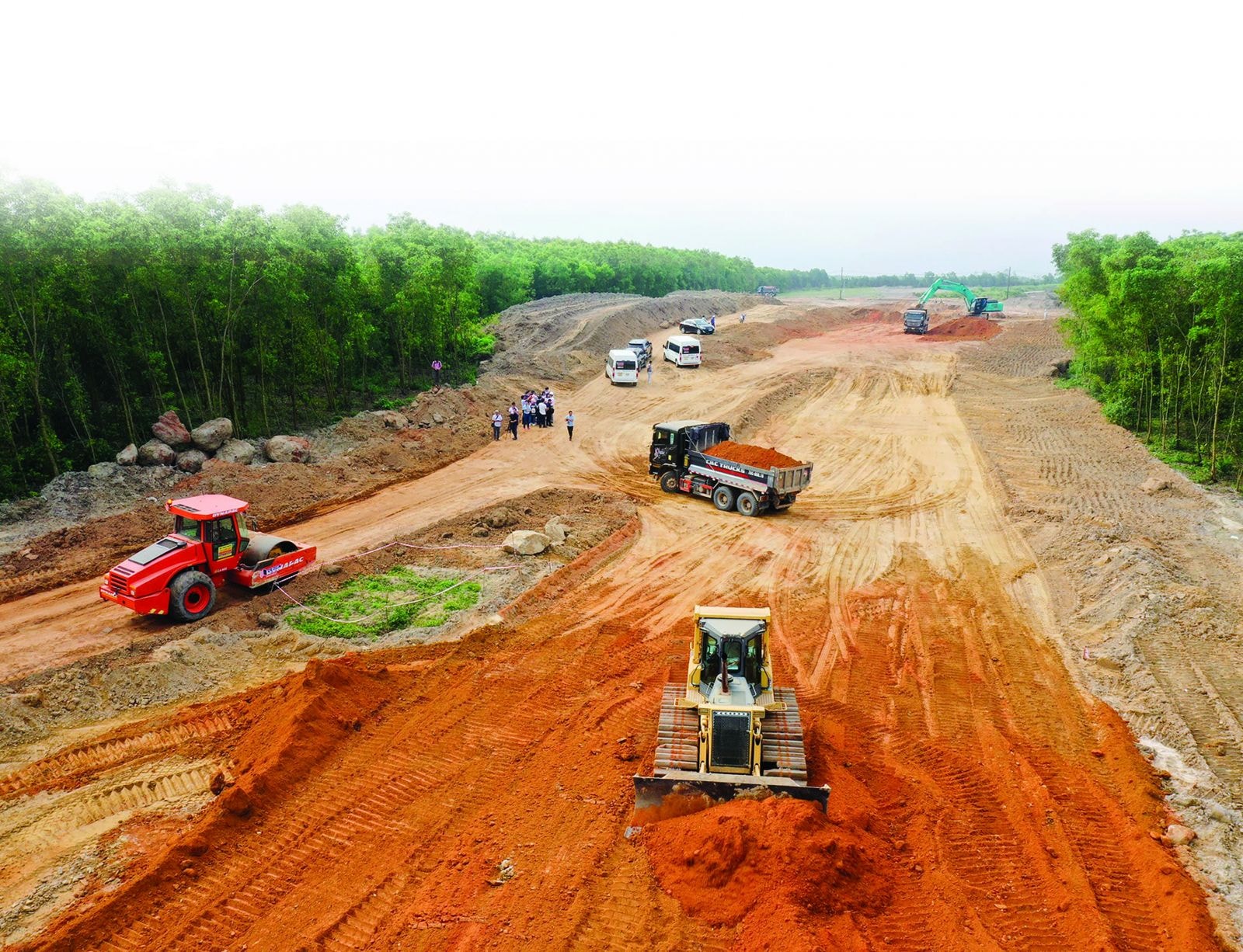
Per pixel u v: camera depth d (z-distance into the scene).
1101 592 21.03
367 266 41.12
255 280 29.88
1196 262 32.41
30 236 23.36
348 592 21.08
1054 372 54.66
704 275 125.62
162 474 26.84
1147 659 17.36
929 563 24.25
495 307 71.38
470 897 10.56
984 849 11.70
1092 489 30.45
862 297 155.25
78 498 24.61
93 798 12.83
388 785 13.11
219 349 31.31
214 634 18.12
